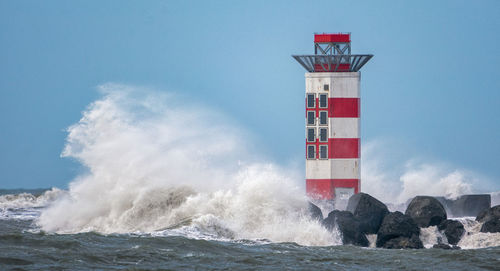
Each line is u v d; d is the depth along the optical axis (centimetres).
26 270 6225
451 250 8206
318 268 6856
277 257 7356
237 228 9419
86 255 6912
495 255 7762
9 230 9994
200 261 6938
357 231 9225
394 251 8131
